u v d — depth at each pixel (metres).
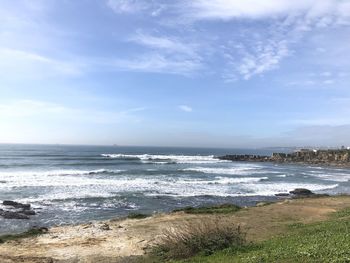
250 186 45.03
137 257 14.30
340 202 28.19
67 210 27.64
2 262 13.92
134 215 23.55
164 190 38.78
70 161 79.69
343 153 107.38
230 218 21.48
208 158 117.00
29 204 28.84
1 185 39.28
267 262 9.90
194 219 21.23
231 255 12.18
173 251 13.51
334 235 12.71
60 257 14.80
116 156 103.75
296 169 81.50
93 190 37.38
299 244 11.76
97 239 17.55
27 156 95.94
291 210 24.34
